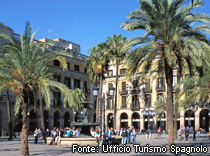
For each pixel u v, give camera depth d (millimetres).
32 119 53125
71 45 68750
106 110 67750
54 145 24875
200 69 19734
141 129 62000
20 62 16969
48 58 17625
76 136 27172
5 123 47594
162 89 59156
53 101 56719
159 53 20203
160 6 18328
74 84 61812
